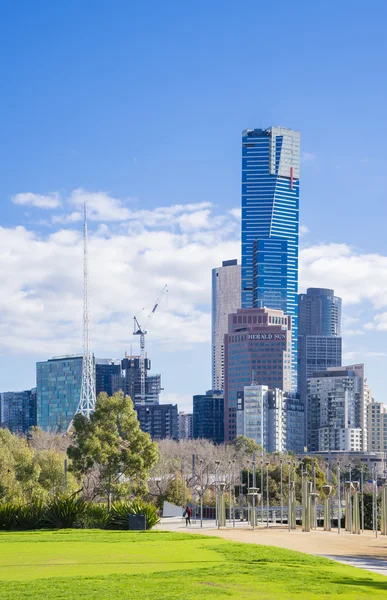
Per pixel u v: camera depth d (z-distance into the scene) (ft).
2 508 326.03
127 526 335.47
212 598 141.79
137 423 451.94
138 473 450.30
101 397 451.94
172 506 582.35
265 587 155.12
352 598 144.66
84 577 167.12
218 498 472.03
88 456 443.32
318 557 221.46
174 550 230.48
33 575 172.45
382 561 231.30
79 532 303.48
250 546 248.52
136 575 171.32
